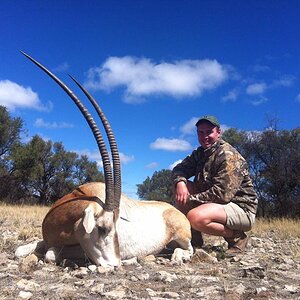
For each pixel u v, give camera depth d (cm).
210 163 263
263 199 1062
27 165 1388
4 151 1436
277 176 1009
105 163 207
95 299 148
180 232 249
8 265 199
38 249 234
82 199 215
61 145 1559
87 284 167
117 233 212
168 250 259
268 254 267
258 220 606
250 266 217
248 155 1077
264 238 387
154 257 235
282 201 1019
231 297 154
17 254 226
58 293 153
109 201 205
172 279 181
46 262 213
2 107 1398
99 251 201
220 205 255
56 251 219
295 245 327
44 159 1500
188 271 202
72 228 212
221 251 256
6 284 164
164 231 244
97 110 216
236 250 265
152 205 251
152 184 2181
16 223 406
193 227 257
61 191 1547
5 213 566
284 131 1063
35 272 188
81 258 221
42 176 1492
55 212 220
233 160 256
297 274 203
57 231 218
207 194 255
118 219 225
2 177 1406
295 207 1009
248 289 168
